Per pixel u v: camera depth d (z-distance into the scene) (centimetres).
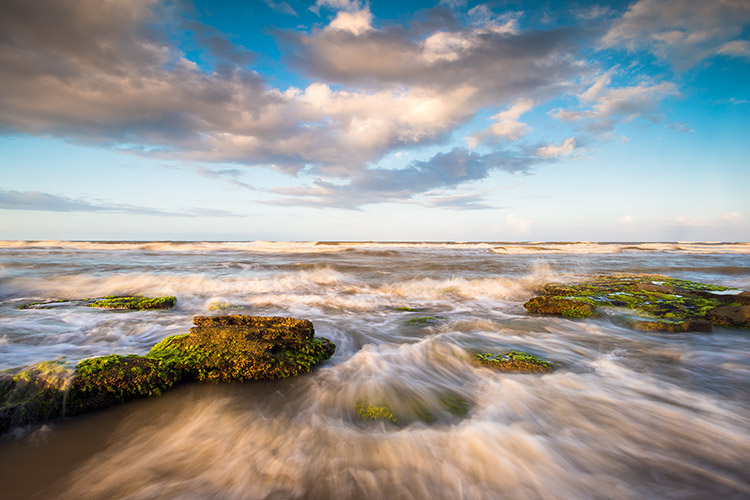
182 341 643
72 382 469
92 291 1373
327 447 400
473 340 805
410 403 509
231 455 386
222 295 1362
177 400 512
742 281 1847
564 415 471
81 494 327
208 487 337
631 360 683
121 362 529
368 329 923
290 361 609
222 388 551
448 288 1544
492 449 395
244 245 5225
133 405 493
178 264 2370
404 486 340
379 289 1564
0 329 801
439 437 419
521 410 484
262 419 463
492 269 2348
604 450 393
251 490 333
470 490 335
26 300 1203
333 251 4197
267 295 1376
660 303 1128
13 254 3027
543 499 323
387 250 4628
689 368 641
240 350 605
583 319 1018
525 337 840
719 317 955
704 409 487
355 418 468
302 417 469
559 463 372
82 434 423
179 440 414
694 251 4988
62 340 745
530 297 1424
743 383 575
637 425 445
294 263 2595
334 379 593
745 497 321
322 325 956
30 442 404
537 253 4288
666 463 371
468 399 523
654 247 5825
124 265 2233
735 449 394
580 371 625
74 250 3709
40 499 319
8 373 470
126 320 923
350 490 334
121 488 335
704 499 319
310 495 327
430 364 660
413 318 1036
